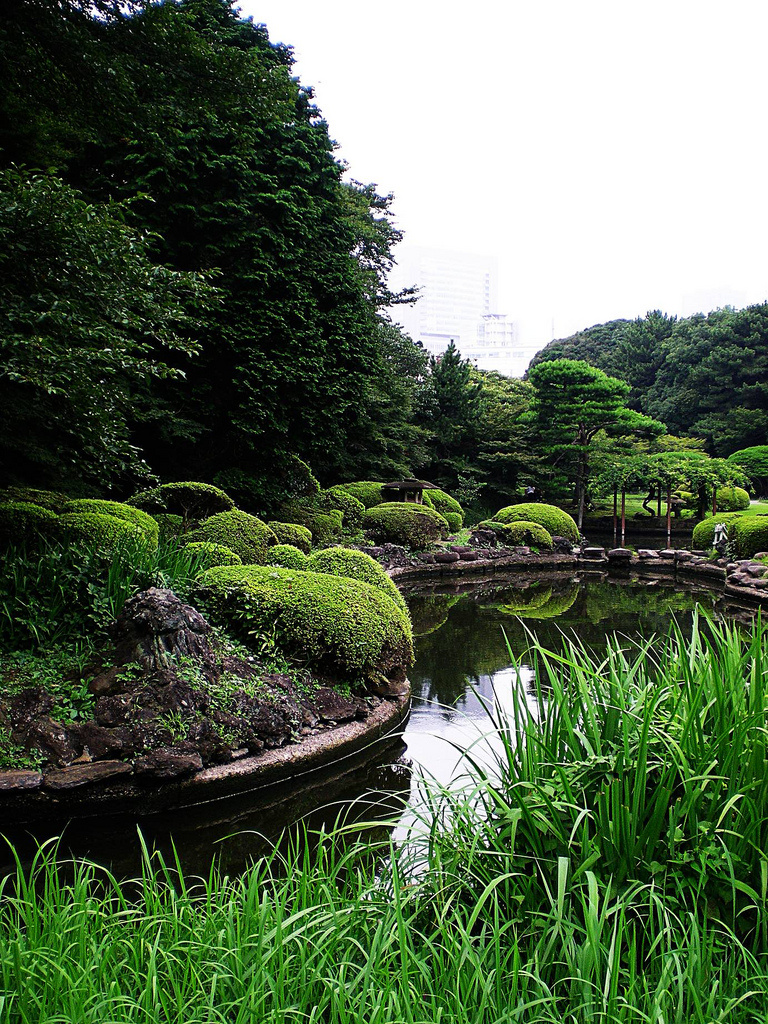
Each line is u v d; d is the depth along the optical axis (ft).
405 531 47.85
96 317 15.03
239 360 37.01
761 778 6.35
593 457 81.41
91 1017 4.95
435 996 5.19
